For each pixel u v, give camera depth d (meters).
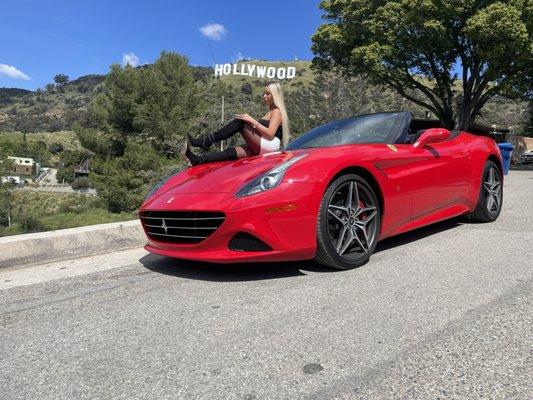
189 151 3.86
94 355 2.06
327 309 2.39
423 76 27.95
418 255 3.40
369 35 25.39
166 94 38.44
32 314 2.68
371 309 2.36
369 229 3.27
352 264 3.10
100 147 38.91
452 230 4.29
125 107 37.19
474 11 22.17
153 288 2.99
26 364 2.03
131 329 2.33
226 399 1.62
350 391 1.62
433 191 3.80
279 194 2.82
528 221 4.62
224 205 2.83
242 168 3.25
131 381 1.80
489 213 4.61
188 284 3.02
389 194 3.36
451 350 1.88
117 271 3.53
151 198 3.44
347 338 2.04
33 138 158.75
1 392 1.79
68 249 4.18
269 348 1.99
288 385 1.68
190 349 2.04
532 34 21.22
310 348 1.96
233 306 2.54
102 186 37.34
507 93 26.45
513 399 1.52
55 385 1.81
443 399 1.54
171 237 3.16
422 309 2.33
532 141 39.00
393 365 1.79
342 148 3.29
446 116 26.95
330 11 26.88
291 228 2.84
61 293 3.05
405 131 3.88
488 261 3.16
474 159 4.35
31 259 3.97
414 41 23.52
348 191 3.12
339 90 26.45
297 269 3.18
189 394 1.67
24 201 73.81
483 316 2.21
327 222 2.96
